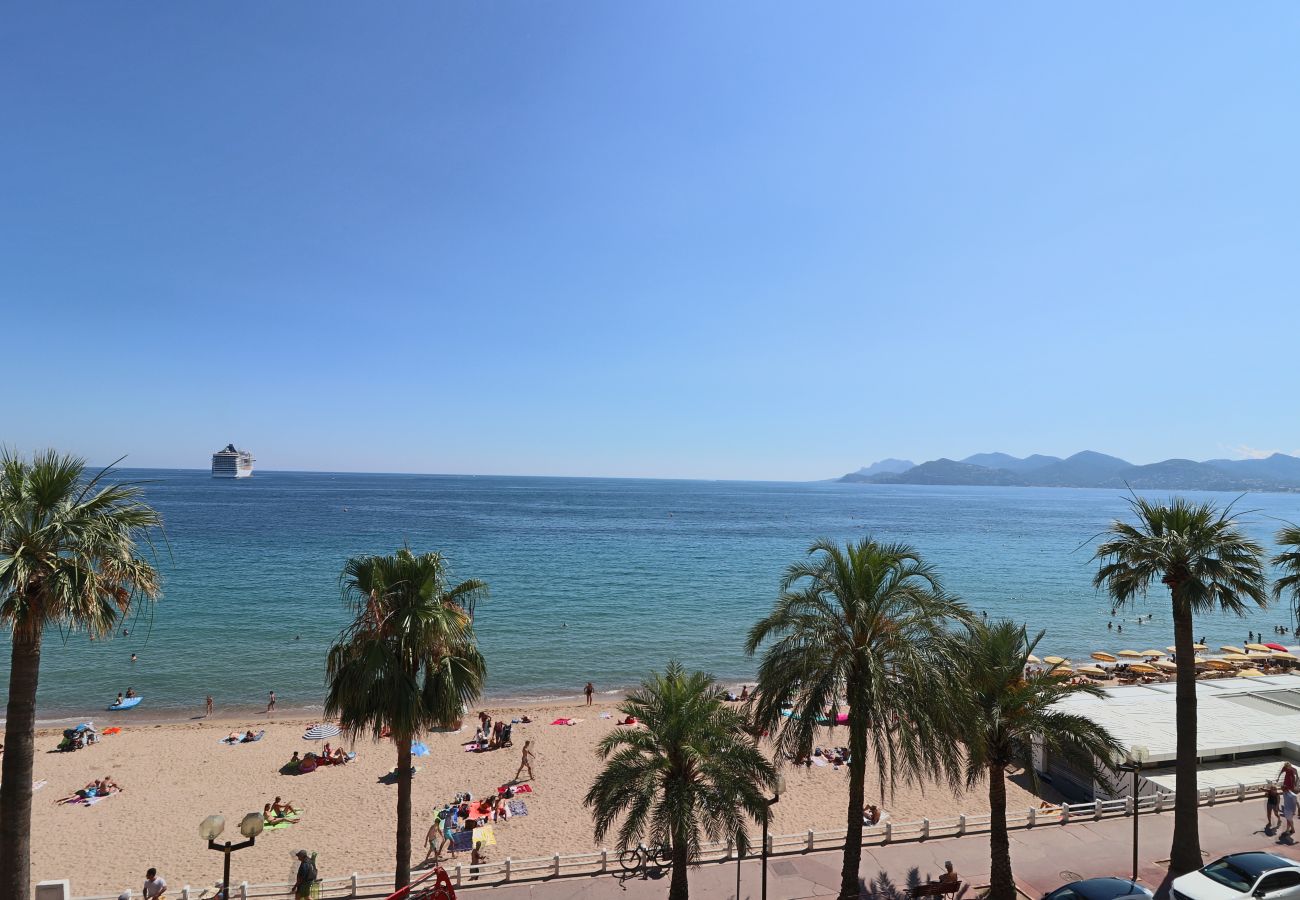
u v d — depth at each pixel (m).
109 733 38.19
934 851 20.70
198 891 21.05
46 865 24.19
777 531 166.50
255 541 120.06
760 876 19.31
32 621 12.84
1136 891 16.08
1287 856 20.02
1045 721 17.62
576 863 20.72
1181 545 17.75
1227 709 31.22
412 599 16.52
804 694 16.08
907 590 16.03
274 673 50.09
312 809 28.91
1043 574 106.38
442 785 31.56
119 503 14.23
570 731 39.22
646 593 82.56
